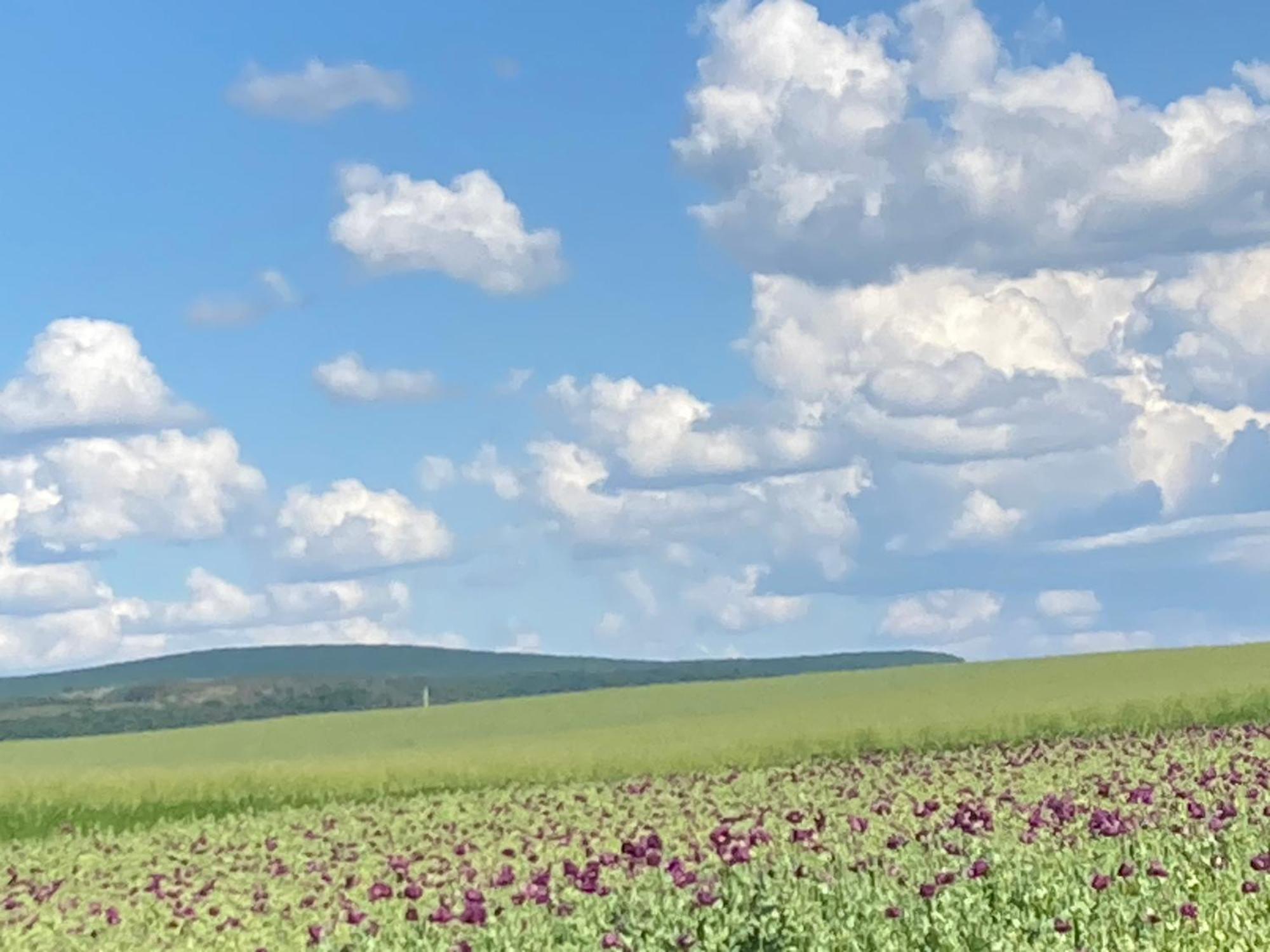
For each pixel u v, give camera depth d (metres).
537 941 13.12
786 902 13.14
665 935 12.75
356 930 14.79
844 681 77.75
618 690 82.50
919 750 35.25
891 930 12.19
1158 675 56.56
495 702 80.50
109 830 29.70
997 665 78.19
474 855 19.67
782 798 24.36
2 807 34.47
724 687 79.56
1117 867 13.64
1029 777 24.19
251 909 16.78
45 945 16.16
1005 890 13.04
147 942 16.03
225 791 35.94
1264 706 37.03
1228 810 14.79
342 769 38.88
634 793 27.53
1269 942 11.38
